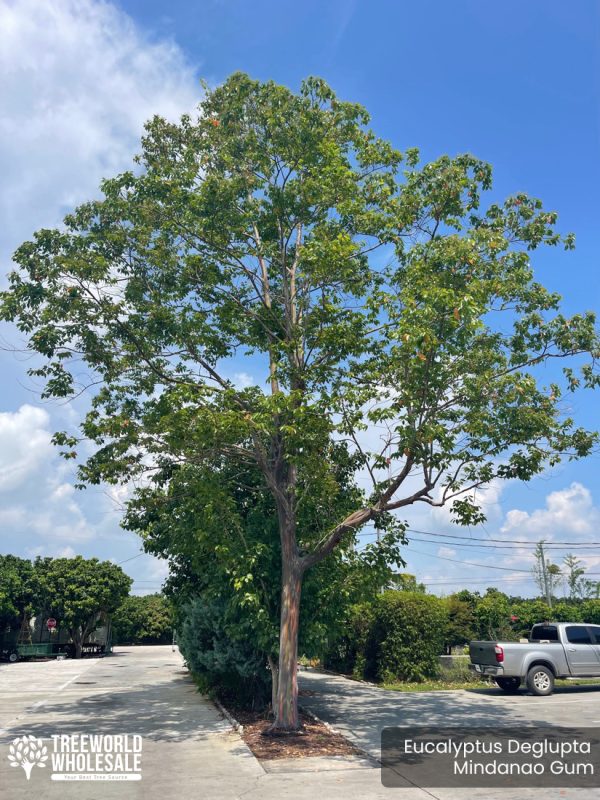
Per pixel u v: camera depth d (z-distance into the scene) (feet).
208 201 40.34
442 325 33.60
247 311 43.24
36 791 26.73
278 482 41.16
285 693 38.04
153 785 27.27
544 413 35.22
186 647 57.67
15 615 141.38
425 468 35.04
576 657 57.93
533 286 36.96
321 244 38.17
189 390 37.55
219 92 45.34
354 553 42.52
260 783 27.22
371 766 29.99
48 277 40.22
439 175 38.68
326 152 40.09
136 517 55.11
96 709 51.29
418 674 64.95
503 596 109.29
